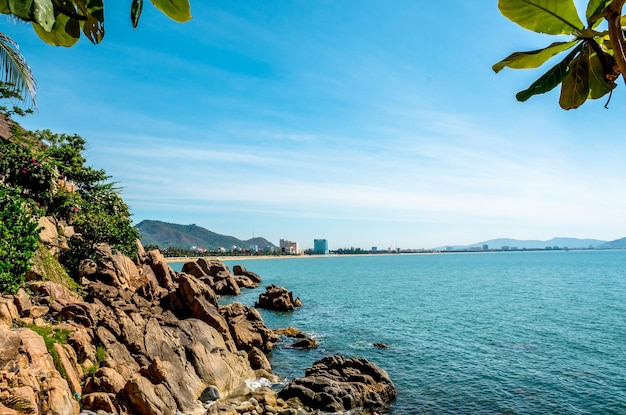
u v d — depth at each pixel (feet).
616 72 4.77
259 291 224.53
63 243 78.18
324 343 98.32
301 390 57.67
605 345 99.14
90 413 38.58
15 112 84.94
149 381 47.91
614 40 4.36
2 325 34.53
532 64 5.57
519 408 59.57
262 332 94.89
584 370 78.48
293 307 155.53
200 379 56.18
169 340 61.93
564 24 4.89
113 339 52.13
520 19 5.04
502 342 102.47
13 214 43.50
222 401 53.57
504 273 387.14
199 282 98.53
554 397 63.98
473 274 380.78
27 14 3.05
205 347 66.33
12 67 42.14
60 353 40.37
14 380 31.22
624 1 4.22
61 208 82.17
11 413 28.63
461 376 74.13
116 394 43.55
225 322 84.28
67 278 66.74
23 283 51.16
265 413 51.34
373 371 65.77
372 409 57.26
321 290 233.76
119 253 96.89
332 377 62.75
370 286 260.01
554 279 307.99
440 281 300.81
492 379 72.54
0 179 59.82
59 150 94.38
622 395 64.95
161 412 44.14
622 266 472.44
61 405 33.45
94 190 103.14
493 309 158.51
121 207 110.22
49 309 50.80
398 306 165.58
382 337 105.81
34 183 63.62
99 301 64.54
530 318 138.31
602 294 206.39
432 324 126.21
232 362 66.85
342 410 55.01
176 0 4.32
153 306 79.00
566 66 5.65
